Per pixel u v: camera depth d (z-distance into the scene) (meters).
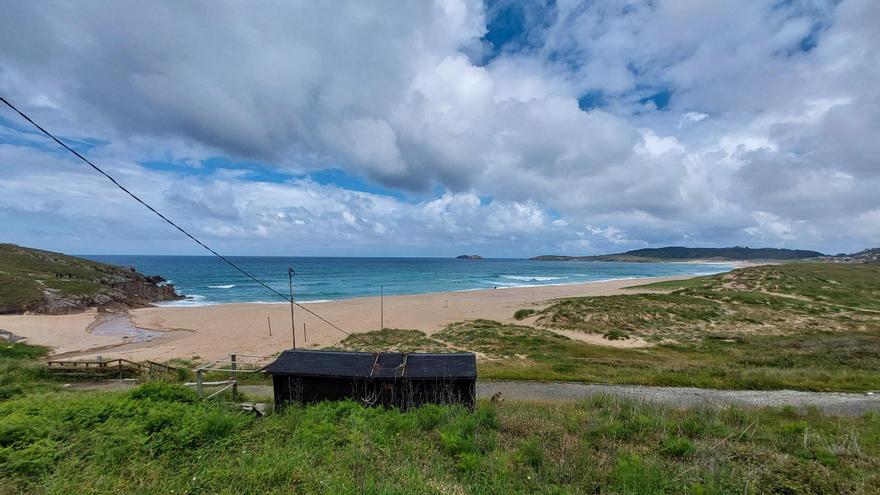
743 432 8.08
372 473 5.56
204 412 7.75
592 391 15.09
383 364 10.26
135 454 5.86
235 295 68.25
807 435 8.00
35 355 26.95
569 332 31.64
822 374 17.67
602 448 7.17
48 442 6.00
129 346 30.36
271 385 16.16
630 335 30.22
